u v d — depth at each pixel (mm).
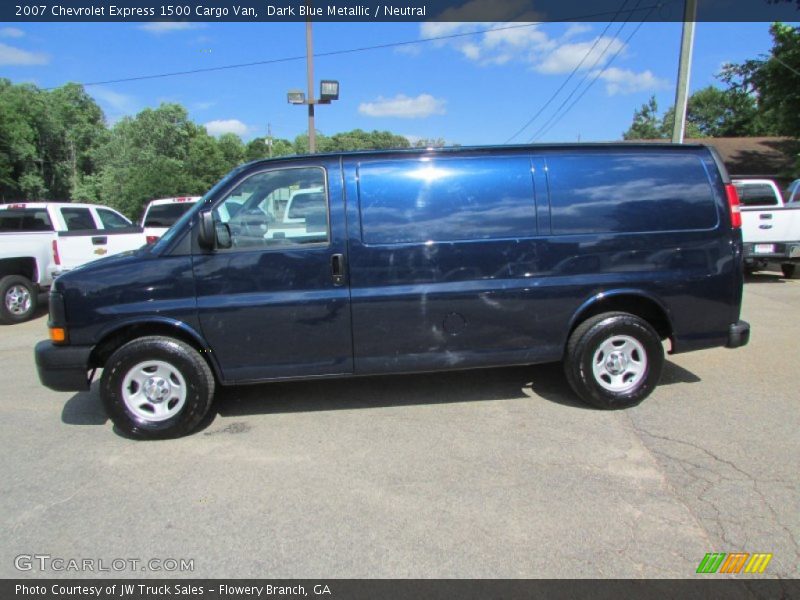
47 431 4289
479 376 5262
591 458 3600
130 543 2832
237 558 2693
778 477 3303
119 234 10203
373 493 3246
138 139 44406
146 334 4102
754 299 9219
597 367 4328
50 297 3971
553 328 4301
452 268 4141
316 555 2697
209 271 3979
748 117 37406
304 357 4125
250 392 4992
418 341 4184
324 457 3715
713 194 4379
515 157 4223
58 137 46125
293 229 4055
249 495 3264
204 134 54000
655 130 57375
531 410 4426
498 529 2859
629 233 4277
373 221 4074
